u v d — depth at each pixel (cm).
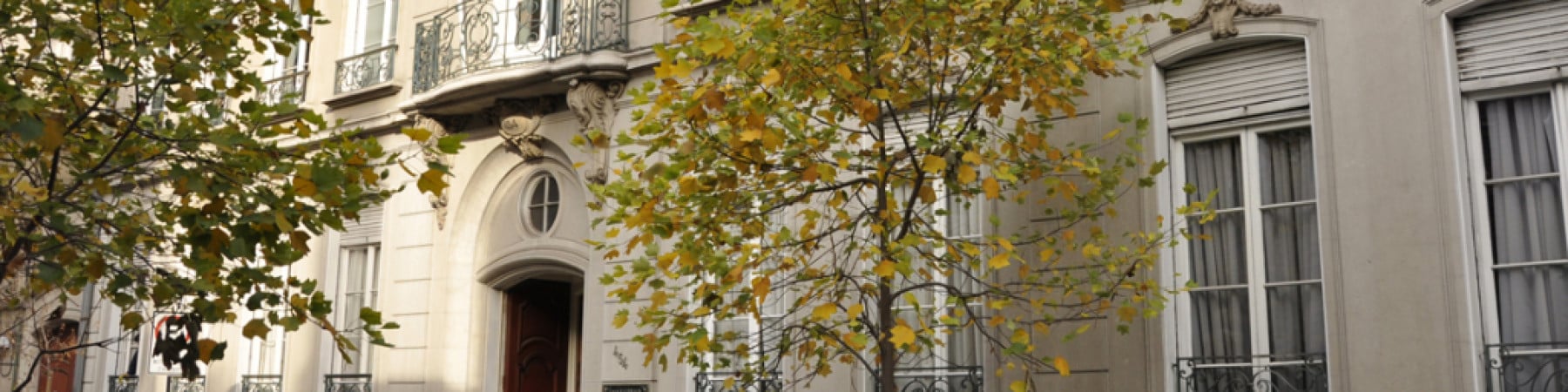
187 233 707
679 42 760
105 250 732
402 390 1448
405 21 1530
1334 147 930
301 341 1573
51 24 733
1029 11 799
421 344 1441
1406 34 912
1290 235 962
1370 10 929
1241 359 966
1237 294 980
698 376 1211
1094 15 824
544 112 1378
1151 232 980
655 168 761
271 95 1667
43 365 1413
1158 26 1010
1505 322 878
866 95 787
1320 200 933
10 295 997
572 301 1536
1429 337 874
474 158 1441
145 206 1559
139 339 1769
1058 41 809
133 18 755
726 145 783
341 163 699
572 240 1345
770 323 1156
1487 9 900
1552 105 874
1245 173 983
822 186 960
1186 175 1013
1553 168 873
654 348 820
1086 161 842
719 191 792
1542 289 868
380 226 1543
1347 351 907
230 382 1625
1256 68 983
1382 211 905
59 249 745
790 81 761
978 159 733
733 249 816
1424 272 882
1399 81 910
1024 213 1038
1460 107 902
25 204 754
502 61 1373
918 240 751
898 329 697
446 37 1430
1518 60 884
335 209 697
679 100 805
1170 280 996
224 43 745
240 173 713
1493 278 882
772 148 739
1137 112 1009
